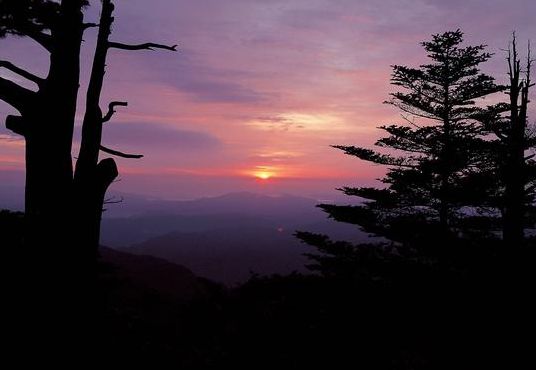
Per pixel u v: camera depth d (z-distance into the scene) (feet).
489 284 22.35
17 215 33.37
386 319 22.45
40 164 18.66
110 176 19.81
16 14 19.40
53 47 19.38
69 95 19.25
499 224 50.08
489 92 73.46
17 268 21.65
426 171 63.36
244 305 23.81
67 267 18.31
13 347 16.93
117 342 27.58
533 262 22.63
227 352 21.66
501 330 20.61
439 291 23.02
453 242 25.48
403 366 20.70
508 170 36.58
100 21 20.08
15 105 18.90
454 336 21.01
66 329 17.92
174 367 23.63
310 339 21.34
